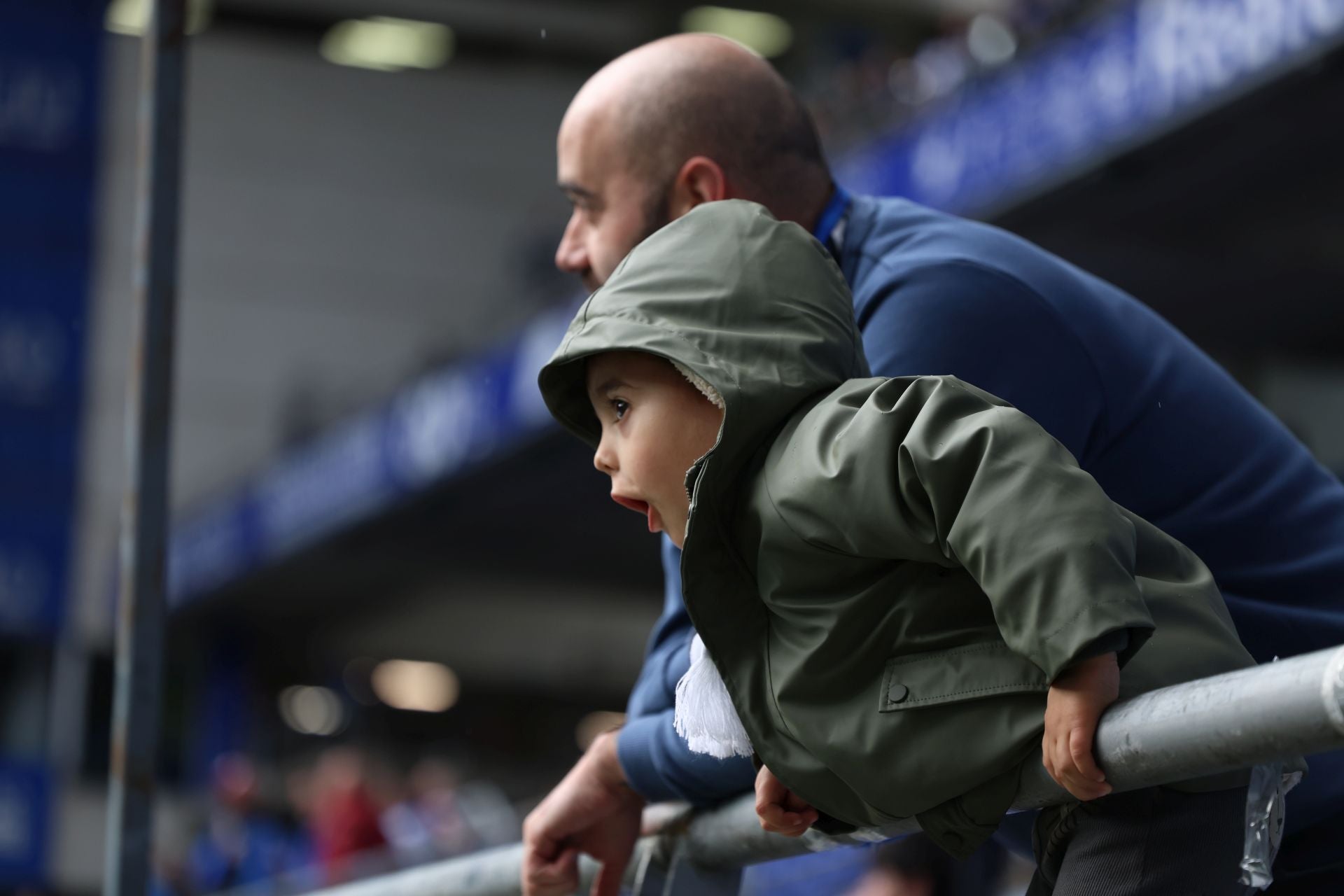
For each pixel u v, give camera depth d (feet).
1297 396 63.67
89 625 119.96
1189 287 58.70
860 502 6.98
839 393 7.39
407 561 99.45
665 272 7.84
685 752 9.46
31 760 116.98
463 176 131.95
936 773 7.03
